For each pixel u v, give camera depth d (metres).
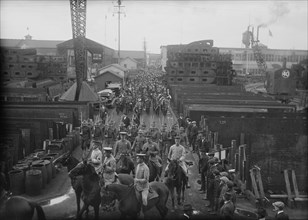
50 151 23.44
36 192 17.73
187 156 25.75
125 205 13.01
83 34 47.22
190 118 32.56
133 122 31.98
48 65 69.31
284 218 12.88
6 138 21.64
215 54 80.31
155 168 16.62
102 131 27.17
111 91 55.88
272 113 31.44
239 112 31.73
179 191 16.27
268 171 20.28
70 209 16.00
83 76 47.47
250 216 14.77
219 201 13.97
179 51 82.12
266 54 93.50
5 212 12.47
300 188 20.19
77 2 46.25
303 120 27.72
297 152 20.30
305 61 68.88
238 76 89.06
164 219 14.20
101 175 15.05
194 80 79.94
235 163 20.23
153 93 56.25
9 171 19.00
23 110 31.94
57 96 50.62
